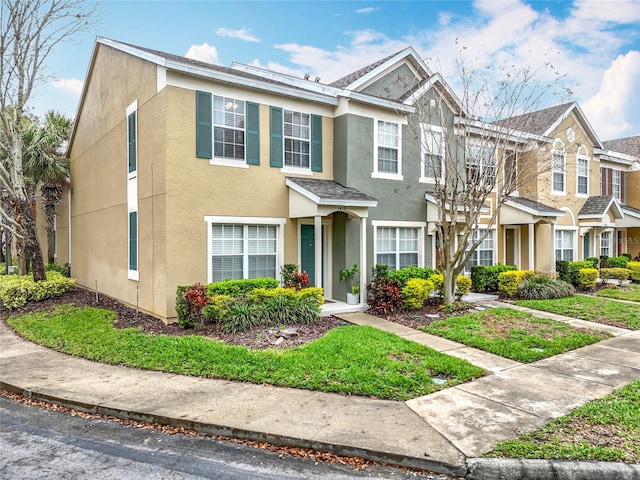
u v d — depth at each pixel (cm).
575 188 1939
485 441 446
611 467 398
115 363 733
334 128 1295
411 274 1244
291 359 707
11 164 1423
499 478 397
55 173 1814
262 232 1157
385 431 470
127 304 1245
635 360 753
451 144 1436
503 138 1316
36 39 1375
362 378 623
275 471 416
